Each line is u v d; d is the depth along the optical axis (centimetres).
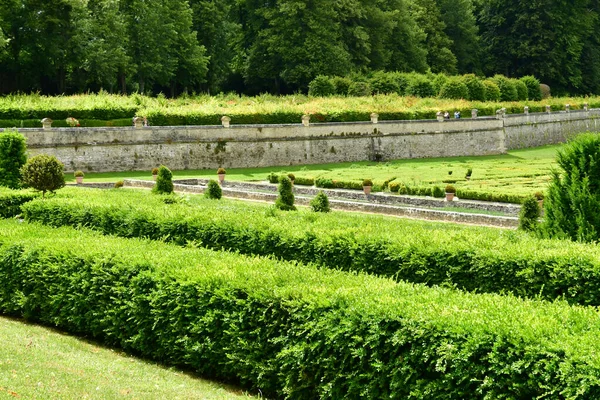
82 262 1244
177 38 6500
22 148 2773
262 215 1748
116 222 1753
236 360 985
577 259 1151
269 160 5022
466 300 892
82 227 1764
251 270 1081
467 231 1496
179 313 1056
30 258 1317
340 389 876
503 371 734
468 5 9631
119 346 1195
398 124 5541
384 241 1380
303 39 7188
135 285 1131
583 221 1383
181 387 945
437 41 9150
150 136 4609
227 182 3828
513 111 6650
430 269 1310
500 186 3341
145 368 1056
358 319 856
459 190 3091
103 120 4622
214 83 7600
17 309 1348
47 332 1245
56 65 5991
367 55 8006
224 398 916
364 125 5400
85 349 1141
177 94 7631
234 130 4884
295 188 3591
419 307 850
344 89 6556
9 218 2017
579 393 671
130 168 4550
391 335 830
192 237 1625
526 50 9244
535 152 6078
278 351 949
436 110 5916
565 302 898
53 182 2169
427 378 805
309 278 1034
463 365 766
